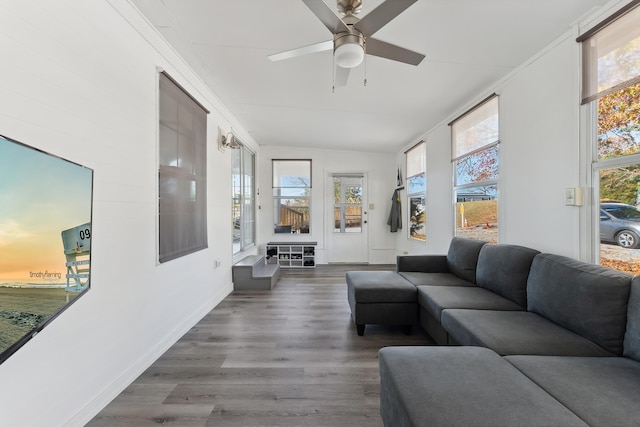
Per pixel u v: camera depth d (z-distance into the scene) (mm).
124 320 1802
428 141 4391
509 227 2635
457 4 1751
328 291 3963
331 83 2955
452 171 3662
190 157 2721
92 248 1547
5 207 907
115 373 1707
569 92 2010
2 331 881
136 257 1936
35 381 1227
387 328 2707
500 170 2744
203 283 3033
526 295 2041
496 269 2340
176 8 1896
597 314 1451
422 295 2395
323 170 6062
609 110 1787
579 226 1952
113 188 1724
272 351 2240
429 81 2812
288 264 5895
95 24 1585
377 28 1594
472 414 938
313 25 2049
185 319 2619
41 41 1268
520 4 1753
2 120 1112
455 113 3588
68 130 1403
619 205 1741
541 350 1414
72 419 1402
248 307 3297
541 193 2273
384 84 2896
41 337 1254
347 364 2045
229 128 3850
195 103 2807
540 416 925
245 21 2014
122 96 1807
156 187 2172
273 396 1685
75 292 1285
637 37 1596
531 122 2363
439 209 4020
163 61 2266
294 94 3252
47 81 1295
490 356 1316
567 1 1724
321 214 6070
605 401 1005
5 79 1123
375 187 6137
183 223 2584
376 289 2525
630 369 1208
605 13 1744
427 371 1193
